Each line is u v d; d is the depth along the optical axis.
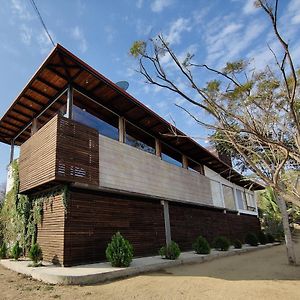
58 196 8.85
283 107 3.69
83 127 9.44
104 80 9.39
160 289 6.23
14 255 9.54
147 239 11.30
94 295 5.60
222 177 19.94
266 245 18.88
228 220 19.42
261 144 4.19
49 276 6.62
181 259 10.11
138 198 11.59
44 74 8.94
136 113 11.55
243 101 3.60
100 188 9.41
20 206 10.89
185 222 14.43
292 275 8.35
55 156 8.24
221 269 9.19
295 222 29.67
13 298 5.33
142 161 11.98
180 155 15.91
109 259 8.06
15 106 10.80
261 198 29.36
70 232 8.31
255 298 5.73
